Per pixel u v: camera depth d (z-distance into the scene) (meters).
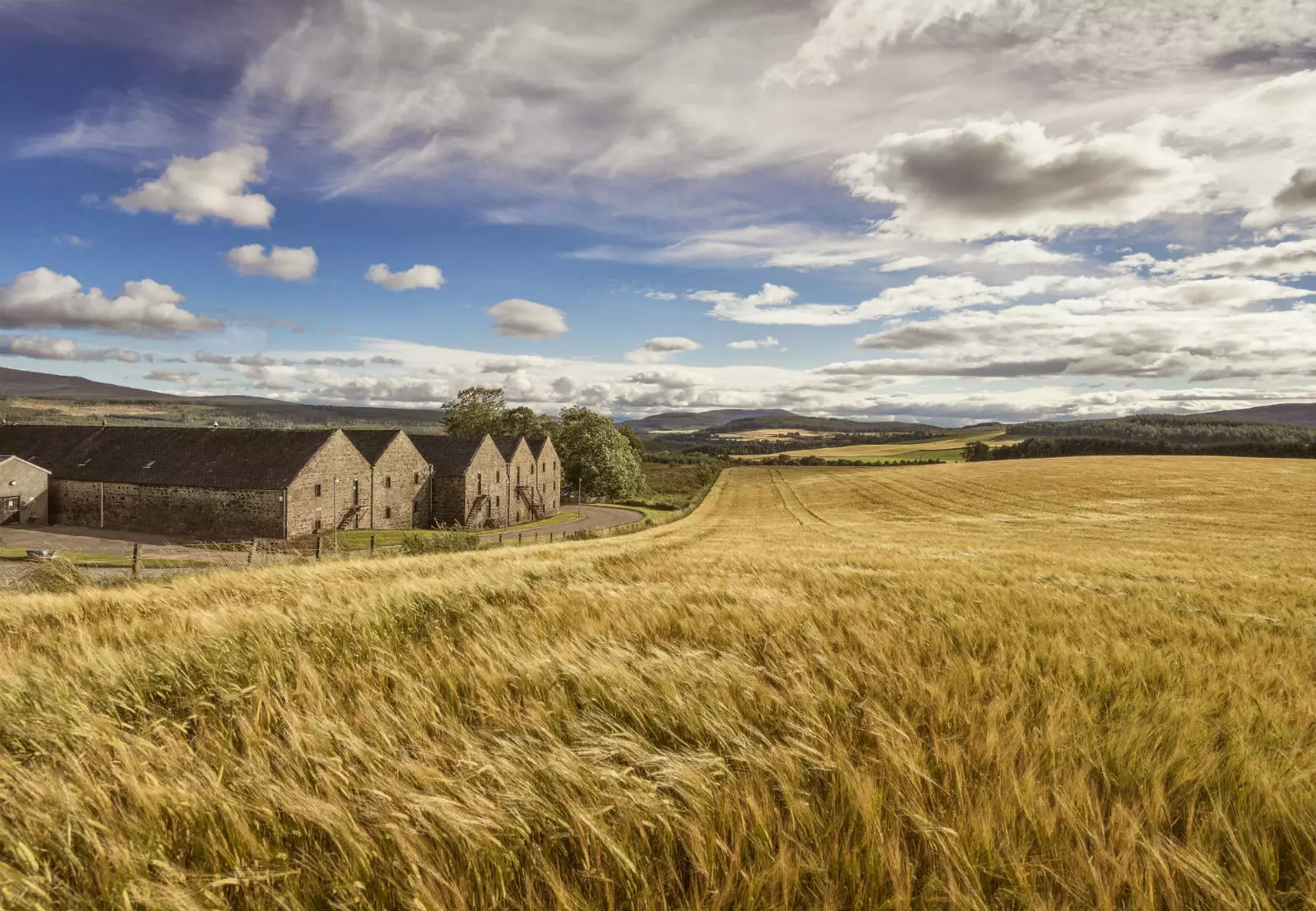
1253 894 2.19
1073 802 2.62
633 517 72.44
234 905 2.16
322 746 2.93
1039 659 5.18
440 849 2.32
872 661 4.77
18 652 4.93
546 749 3.07
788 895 2.16
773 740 3.26
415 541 27.19
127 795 2.60
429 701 3.57
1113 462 93.19
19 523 47.09
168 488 45.81
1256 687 4.65
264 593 8.31
